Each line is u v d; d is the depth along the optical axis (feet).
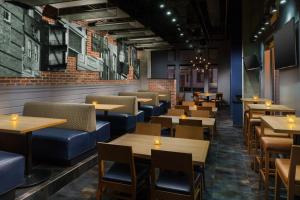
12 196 10.38
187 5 28.71
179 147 10.12
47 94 20.49
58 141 13.92
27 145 12.05
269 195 11.80
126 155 9.00
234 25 31.99
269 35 24.08
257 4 29.09
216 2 30.58
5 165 9.96
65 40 22.45
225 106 50.90
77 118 16.16
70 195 11.73
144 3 23.98
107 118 22.03
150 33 29.07
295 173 7.80
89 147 16.01
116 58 33.19
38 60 19.38
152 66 55.31
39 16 19.35
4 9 16.22
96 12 20.24
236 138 23.75
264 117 13.01
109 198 11.19
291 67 16.94
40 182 11.63
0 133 14.25
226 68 51.98
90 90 26.94
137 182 9.66
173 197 8.59
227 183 13.26
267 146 11.65
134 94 33.81
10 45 16.76
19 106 17.81
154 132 12.87
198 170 10.69
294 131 9.35
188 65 54.44
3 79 16.51
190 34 40.63
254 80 29.55
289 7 17.53
